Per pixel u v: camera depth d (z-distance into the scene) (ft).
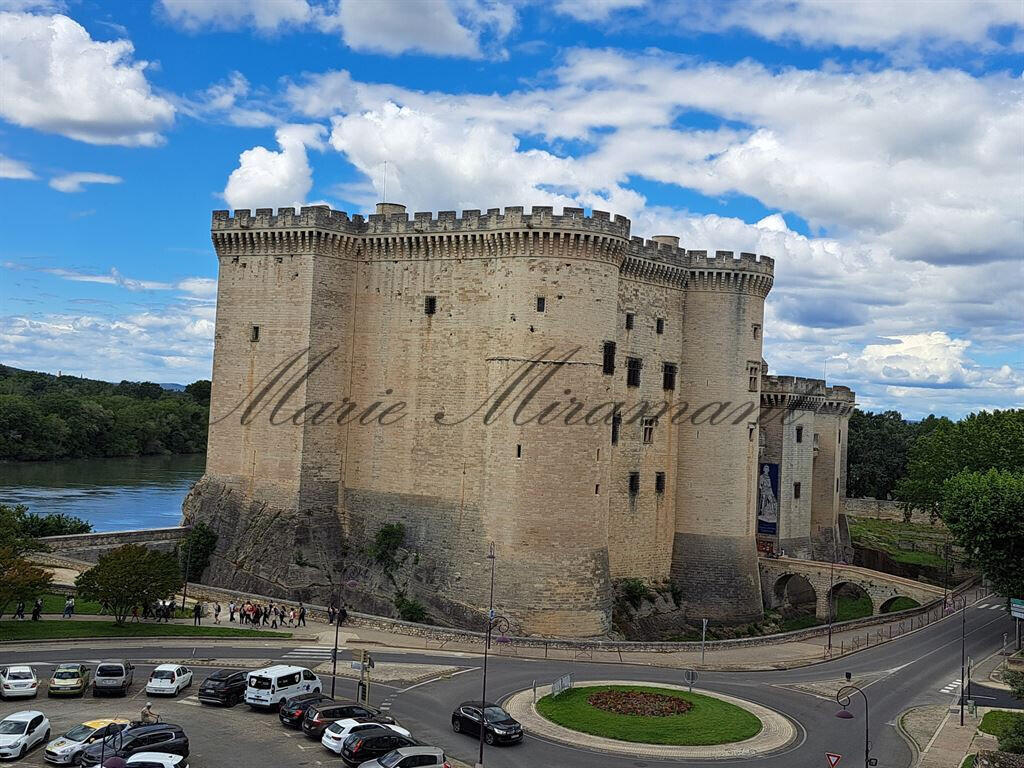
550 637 235.40
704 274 299.79
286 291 281.33
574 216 246.68
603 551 251.19
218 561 281.74
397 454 273.54
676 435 301.63
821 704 191.83
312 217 275.80
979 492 262.47
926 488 401.29
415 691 183.32
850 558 400.26
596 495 249.55
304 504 275.59
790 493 358.64
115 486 547.49
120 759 115.65
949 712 187.11
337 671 194.49
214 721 159.74
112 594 216.13
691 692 192.03
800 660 233.76
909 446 537.24
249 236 286.25
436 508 264.52
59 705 164.14
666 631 282.56
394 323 277.44
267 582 269.85
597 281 250.57
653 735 162.61
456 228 264.52
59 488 528.22
